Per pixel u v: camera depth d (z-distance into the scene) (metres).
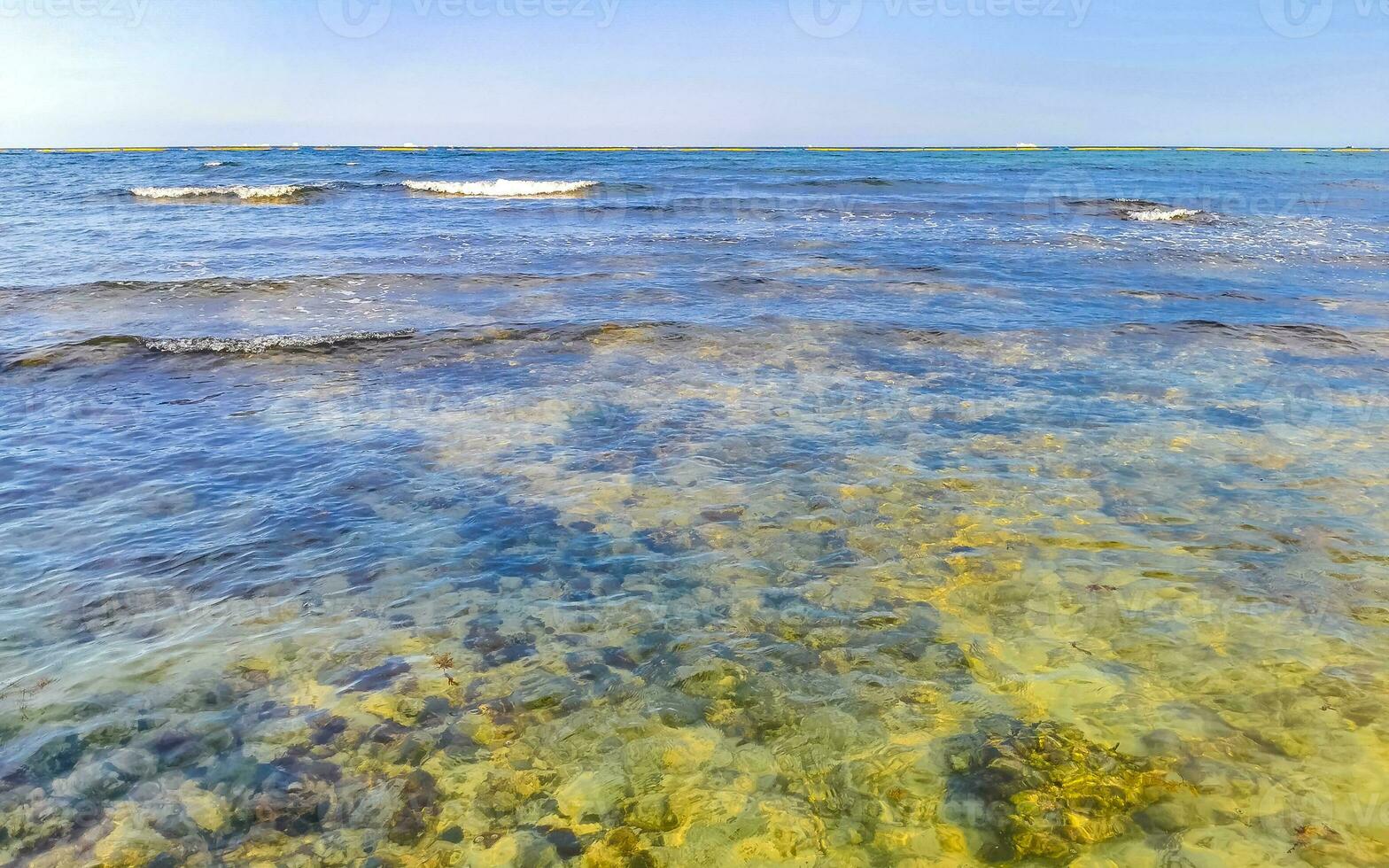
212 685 4.21
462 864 3.19
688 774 3.66
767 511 6.29
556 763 3.73
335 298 13.54
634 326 11.79
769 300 13.79
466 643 4.62
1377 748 3.69
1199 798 3.42
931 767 3.66
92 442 7.55
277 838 3.30
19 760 3.65
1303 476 6.90
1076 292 14.54
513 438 7.79
